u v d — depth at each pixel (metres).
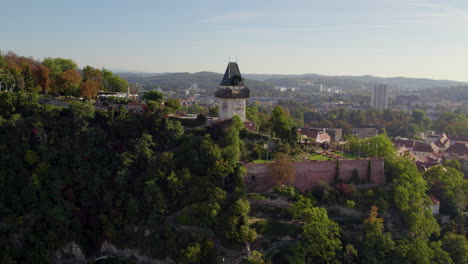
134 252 113.19
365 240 110.75
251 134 142.50
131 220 115.88
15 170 123.50
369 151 150.75
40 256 110.75
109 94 197.38
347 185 126.88
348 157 145.62
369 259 107.56
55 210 116.19
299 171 127.88
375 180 136.38
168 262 108.94
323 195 123.00
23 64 187.25
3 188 118.88
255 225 111.81
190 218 112.44
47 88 182.25
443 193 140.88
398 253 108.69
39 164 123.44
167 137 135.00
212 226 111.81
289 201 119.62
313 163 129.38
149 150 128.75
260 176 125.38
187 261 103.56
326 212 115.88
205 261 105.75
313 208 110.94
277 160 123.31
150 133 137.38
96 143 133.00
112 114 141.12
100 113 140.62
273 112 155.12
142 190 120.81
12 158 125.25
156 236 112.00
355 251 107.31
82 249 115.38
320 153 147.38
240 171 119.56
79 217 119.19
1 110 139.25
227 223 107.31
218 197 111.81
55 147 129.75
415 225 118.44
